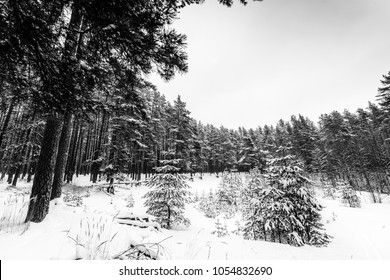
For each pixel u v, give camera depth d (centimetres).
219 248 536
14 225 508
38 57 335
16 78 360
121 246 374
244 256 499
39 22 292
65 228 469
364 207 2266
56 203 795
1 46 302
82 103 441
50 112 410
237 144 5994
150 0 308
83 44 379
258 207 1016
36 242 376
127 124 1958
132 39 332
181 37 336
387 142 3538
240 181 3241
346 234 1284
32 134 1959
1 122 2386
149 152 3606
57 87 369
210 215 1769
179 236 611
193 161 4216
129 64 404
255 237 1007
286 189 1038
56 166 941
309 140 4531
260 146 5403
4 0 273
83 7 303
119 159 1920
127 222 584
